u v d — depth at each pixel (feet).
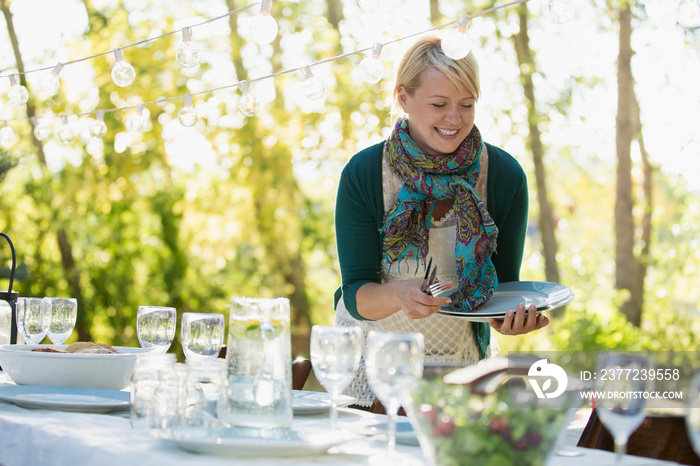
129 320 38.24
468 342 7.64
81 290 37.65
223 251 38.83
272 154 35.35
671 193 50.47
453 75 6.92
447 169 7.37
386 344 3.93
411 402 3.34
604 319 29.53
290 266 40.45
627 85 37.58
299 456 3.93
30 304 6.97
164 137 35.94
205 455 3.84
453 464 3.18
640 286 41.93
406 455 4.15
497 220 7.75
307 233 40.75
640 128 41.29
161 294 38.55
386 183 7.58
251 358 4.42
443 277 7.61
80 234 38.17
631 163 38.32
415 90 7.17
